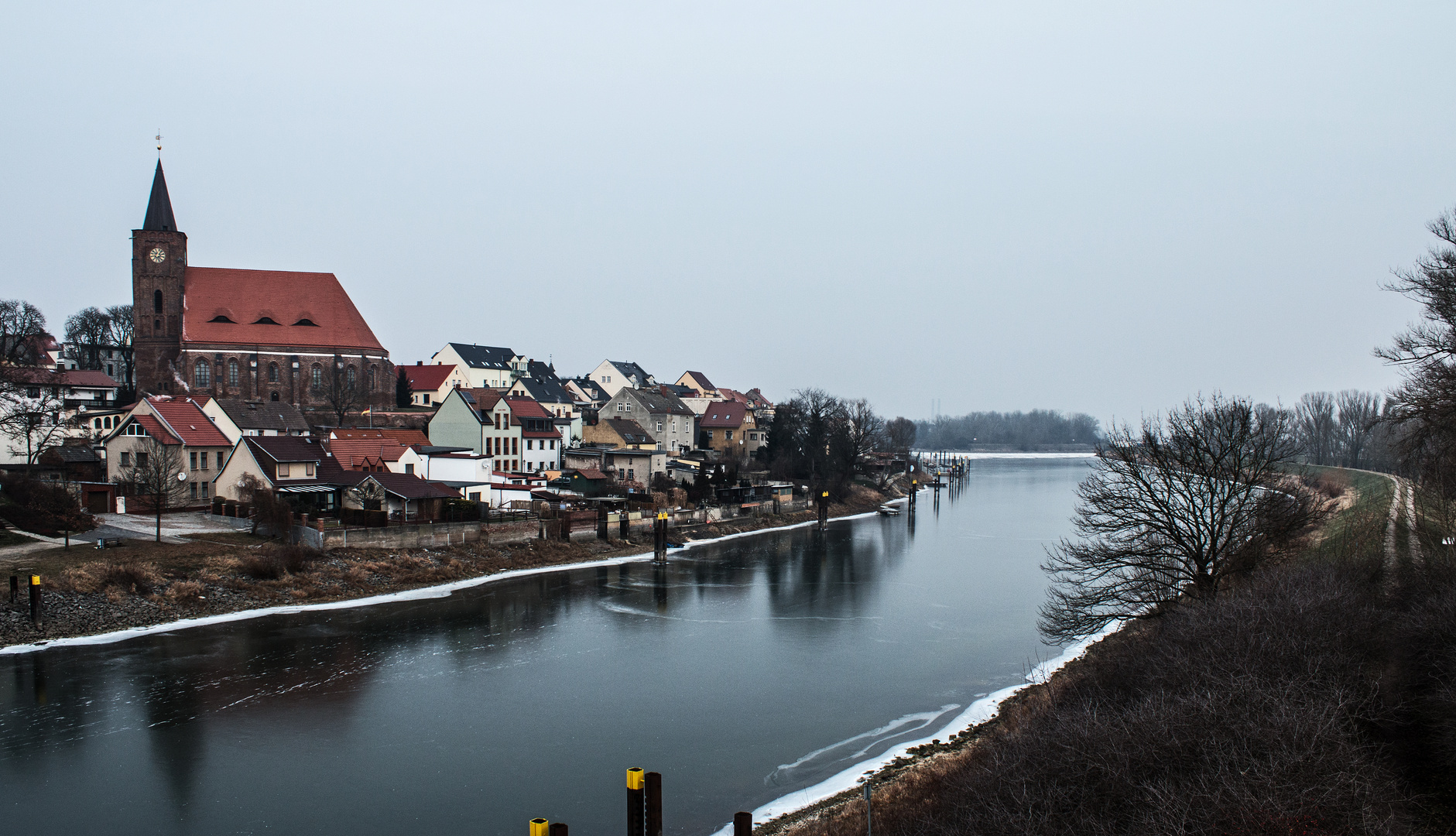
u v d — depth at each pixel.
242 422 101.19
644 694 45.88
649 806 28.16
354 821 31.80
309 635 54.06
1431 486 50.25
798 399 197.38
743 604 67.06
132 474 74.75
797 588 73.25
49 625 49.75
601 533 88.00
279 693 44.34
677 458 136.38
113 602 53.28
